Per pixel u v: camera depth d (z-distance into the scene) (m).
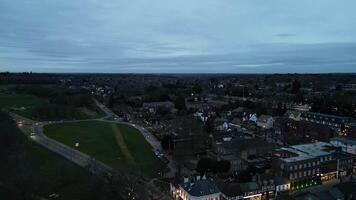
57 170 101.00
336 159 104.50
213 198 80.56
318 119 173.50
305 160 96.62
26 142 133.12
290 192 90.56
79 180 95.81
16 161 95.81
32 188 82.81
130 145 144.25
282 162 96.12
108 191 85.00
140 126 195.62
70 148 135.38
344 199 82.06
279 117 183.25
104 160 119.75
